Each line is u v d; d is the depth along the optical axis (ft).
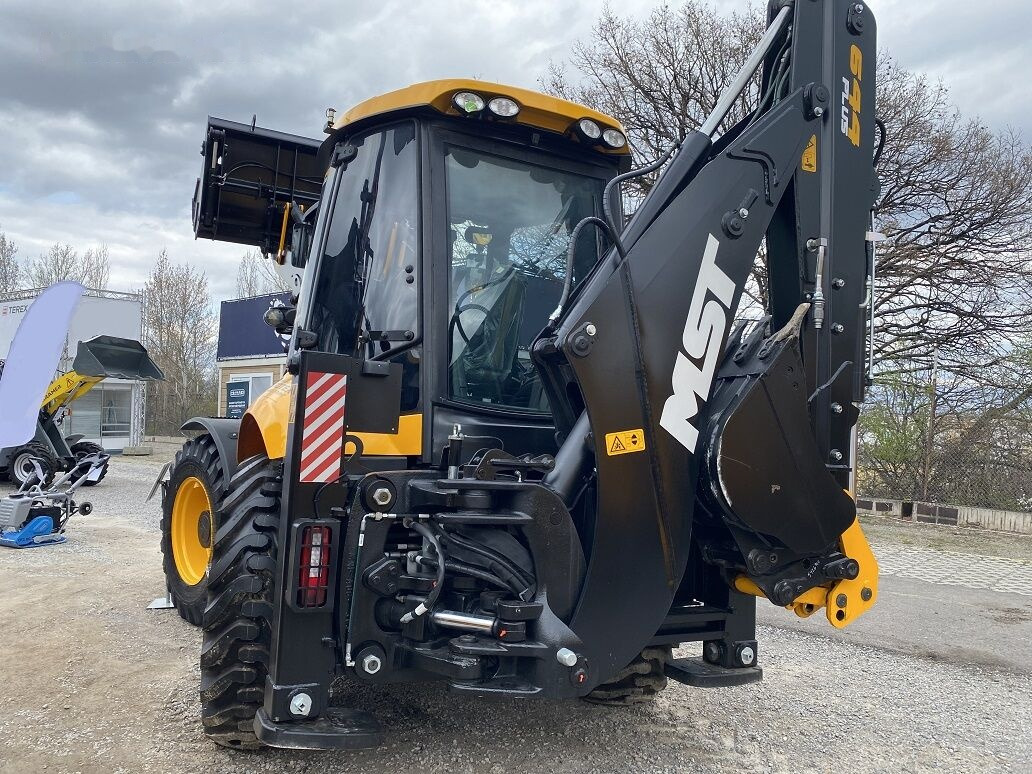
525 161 11.58
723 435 9.34
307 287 12.06
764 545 9.93
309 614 9.04
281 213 19.83
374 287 11.05
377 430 9.32
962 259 44.39
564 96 52.95
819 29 10.80
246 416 12.55
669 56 49.34
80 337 68.28
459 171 11.09
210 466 15.61
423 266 10.59
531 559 8.93
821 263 10.53
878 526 37.83
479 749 11.19
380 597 9.05
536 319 11.49
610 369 8.94
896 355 44.60
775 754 11.49
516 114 10.83
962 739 12.41
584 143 11.76
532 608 8.55
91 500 39.47
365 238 11.25
